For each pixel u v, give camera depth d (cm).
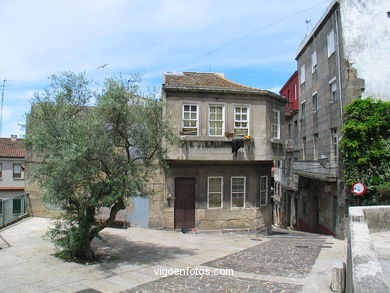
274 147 1750
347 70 1752
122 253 1192
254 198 1745
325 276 845
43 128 968
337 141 1855
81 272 937
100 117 1029
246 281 827
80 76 1116
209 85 1686
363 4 1792
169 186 1655
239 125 1667
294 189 2791
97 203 1015
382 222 997
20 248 1227
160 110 1140
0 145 3756
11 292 764
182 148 1581
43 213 1880
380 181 1631
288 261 1064
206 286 794
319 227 2180
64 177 965
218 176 1702
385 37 1770
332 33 1948
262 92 1664
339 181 1773
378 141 1652
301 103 2733
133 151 1152
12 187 3619
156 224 1653
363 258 468
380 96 1736
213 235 1630
